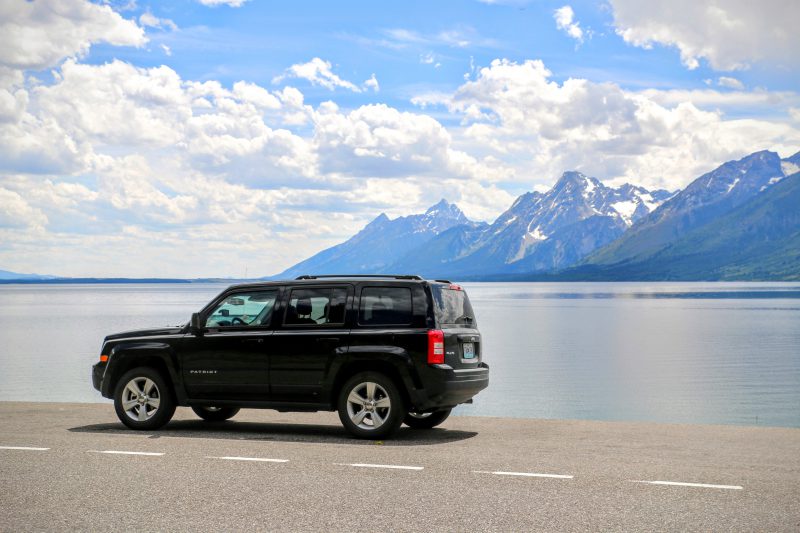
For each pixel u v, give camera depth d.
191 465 9.57
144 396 12.85
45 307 184.12
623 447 11.08
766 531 6.71
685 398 48.34
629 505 7.61
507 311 167.75
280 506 7.54
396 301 12.08
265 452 10.52
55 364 58.53
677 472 9.21
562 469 9.38
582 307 186.38
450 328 12.24
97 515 7.18
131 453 10.39
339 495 8.01
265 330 12.46
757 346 85.38
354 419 11.91
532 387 52.97
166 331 13.10
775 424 39.16
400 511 7.36
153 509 7.41
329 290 12.35
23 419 14.05
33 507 7.47
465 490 8.25
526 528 6.80
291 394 12.23
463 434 12.39
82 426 13.16
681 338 96.25
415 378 11.71
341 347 12.02
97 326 105.12
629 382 55.72
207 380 12.62
